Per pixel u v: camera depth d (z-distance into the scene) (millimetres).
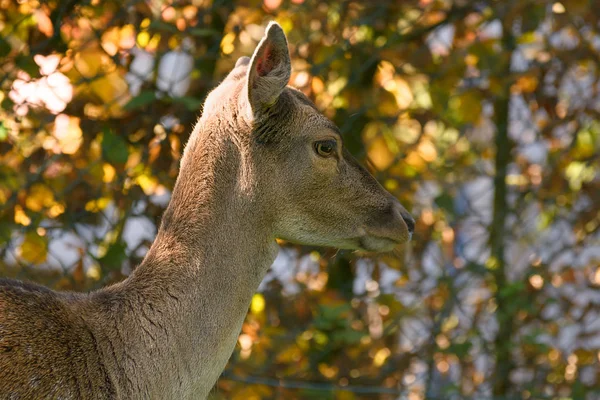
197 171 6824
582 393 11250
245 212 6852
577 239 11672
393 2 10562
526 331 11516
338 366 10906
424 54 10641
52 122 9414
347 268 11164
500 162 11586
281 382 10273
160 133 9711
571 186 11773
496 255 11391
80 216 9648
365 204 7289
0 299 6293
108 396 6309
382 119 10820
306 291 10664
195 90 10117
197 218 6754
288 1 10148
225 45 9961
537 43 11359
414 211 11312
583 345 11664
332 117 10773
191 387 6621
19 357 6145
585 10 10898
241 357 10383
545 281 11445
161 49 9586
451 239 11430
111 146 9375
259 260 6961
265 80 6734
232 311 6793
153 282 6617
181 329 6574
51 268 10062
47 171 9625
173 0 9703
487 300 11453
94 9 9438
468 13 11047
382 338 11047
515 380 11719
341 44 10438
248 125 6820
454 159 11531
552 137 11602
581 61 11430
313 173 7039
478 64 11016
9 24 9562
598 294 11820
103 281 9633
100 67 9477
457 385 11070
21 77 9305
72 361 6266
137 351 6449
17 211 9492
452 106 11219
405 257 10898
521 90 11469
